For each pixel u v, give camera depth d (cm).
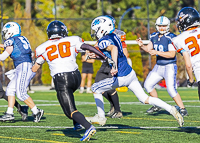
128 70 1324
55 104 2656
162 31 1831
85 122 1188
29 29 6144
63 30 1284
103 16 1356
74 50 1259
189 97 3167
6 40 1686
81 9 10088
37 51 1280
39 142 1202
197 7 9181
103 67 1514
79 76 1270
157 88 4456
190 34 1262
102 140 1227
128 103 2694
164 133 1351
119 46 1312
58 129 1484
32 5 9388
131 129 1460
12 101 1716
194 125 1548
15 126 1584
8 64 4953
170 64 1855
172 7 9462
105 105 2591
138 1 9700
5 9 9012
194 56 1250
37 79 5156
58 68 1239
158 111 2156
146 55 5794
